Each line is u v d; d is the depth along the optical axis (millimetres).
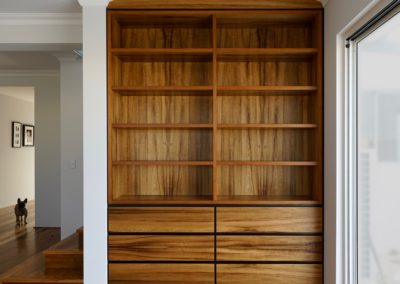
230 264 2203
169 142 2500
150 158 2494
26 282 2365
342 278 1990
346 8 1836
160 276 2203
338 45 1988
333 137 2037
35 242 4172
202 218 2203
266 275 2197
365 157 1888
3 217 5613
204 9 2221
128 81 2492
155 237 2207
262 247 2197
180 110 2496
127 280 2205
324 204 2189
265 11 2221
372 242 1821
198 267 2203
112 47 2258
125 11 2219
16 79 4926
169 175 2477
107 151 2191
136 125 2209
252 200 2223
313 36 2363
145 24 2434
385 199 1685
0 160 6324
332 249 2047
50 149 4875
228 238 2203
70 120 4027
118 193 2371
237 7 2217
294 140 2479
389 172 1645
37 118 4895
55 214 4879
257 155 2484
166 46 2500
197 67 2490
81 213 3990
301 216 2205
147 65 2490
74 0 2312
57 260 2596
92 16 2178
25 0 2305
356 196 1954
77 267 2592
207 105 2488
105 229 2178
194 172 2479
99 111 2170
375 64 1768
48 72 4871
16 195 6914
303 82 2465
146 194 2471
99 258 2174
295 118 2477
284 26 2469
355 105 1955
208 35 2500
